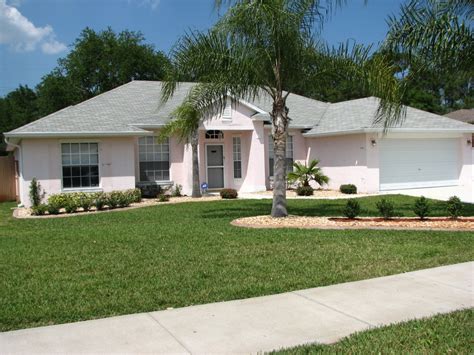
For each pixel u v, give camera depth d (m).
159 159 21.17
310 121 24.02
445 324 5.02
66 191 18.88
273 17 11.29
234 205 16.98
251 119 21.78
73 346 4.63
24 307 5.80
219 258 8.29
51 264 8.05
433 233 10.45
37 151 18.53
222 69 11.95
